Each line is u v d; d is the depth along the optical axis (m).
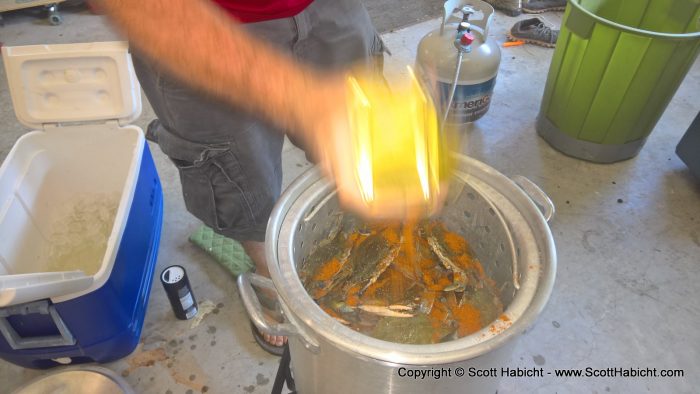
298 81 0.84
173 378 1.02
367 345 0.52
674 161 1.48
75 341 0.93
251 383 1.02
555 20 2.05
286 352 0.95
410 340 0.70
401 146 0.78
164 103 0.79
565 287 1.16
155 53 0.70
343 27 0.87
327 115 0.85
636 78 1.25
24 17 2.08
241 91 0.77
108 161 1.20
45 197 1.17
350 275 0.78
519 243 0.64
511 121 1.62
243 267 1.18
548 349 1.06
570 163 1.48
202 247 1.23
